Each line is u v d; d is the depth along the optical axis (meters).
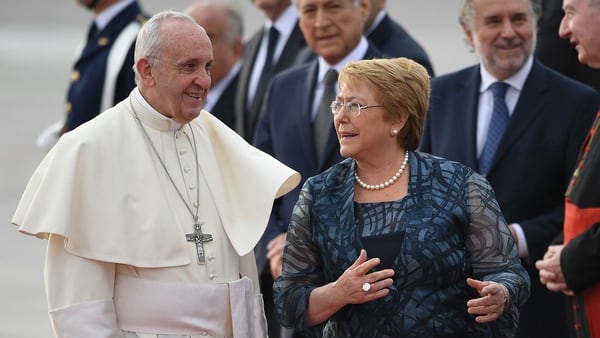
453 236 11.28
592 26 14.09
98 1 20.69
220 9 19.91
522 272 11.41
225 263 12.08
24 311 23.64
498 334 11.45
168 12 11.92
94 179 11.81
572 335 13.87
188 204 12.05
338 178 11.70
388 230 11.26
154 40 11.77
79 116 20.44
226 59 19.94
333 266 11.38
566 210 13.81
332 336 11.51
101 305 11.61
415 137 11.58
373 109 11.32
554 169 15.16
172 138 12.23
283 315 11.64
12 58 64.06
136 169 11.92
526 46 15.28
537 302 15.12
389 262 11.16
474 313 10.98
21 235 29.97
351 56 16.48
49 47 68.44
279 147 16.64
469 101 15.57
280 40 19.39
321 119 16.28
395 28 17.84
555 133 15.16
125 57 20.30
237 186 12.41
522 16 15.20
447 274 11.20
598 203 13.33
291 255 11.74
